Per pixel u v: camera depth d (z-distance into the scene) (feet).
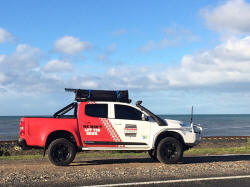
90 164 29.81
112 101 30.83
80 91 29.99
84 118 29.50
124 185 19.20
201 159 33.76
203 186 19.01
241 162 30.25
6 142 79.30
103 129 29.58
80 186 18.89
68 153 28.73
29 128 28.73
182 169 25.43
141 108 30.99
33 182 20.13
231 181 20.44
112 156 39.68
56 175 22.61
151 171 24.32
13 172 24.23
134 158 36.32
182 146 30.68
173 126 30.35
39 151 63.00
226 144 79.56
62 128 28.78
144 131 30.12
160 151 29.50
